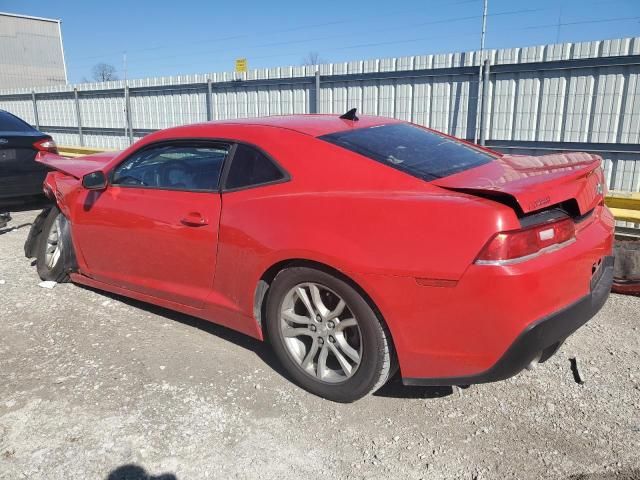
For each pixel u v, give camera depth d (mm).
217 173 3211
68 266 4367
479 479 2303
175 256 3373
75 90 15766
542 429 2613
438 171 2754
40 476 2373
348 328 2754
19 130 7492
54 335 3711
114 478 2354
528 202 2268
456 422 2691
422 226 2381
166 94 13195
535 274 2250
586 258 2510
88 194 3949
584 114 7324
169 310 4113
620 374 3074
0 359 3398
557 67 7391
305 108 10398
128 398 2938
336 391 2816
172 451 2514
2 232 6688
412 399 2900
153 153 3605
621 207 5070
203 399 2920
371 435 2609
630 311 3947
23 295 4449
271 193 2916
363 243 2510
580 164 2844
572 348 3389
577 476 2297
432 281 2348
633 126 6961
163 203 3408
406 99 9000
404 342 2494
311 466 2410
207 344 3551
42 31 39469
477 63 8070
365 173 2717
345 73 9625
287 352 2973
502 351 2303
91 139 15961
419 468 2379
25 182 7207
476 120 8258
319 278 2707
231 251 3035
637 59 6738
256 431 2652
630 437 2531
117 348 3508
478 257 2252
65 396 2971
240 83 11312
